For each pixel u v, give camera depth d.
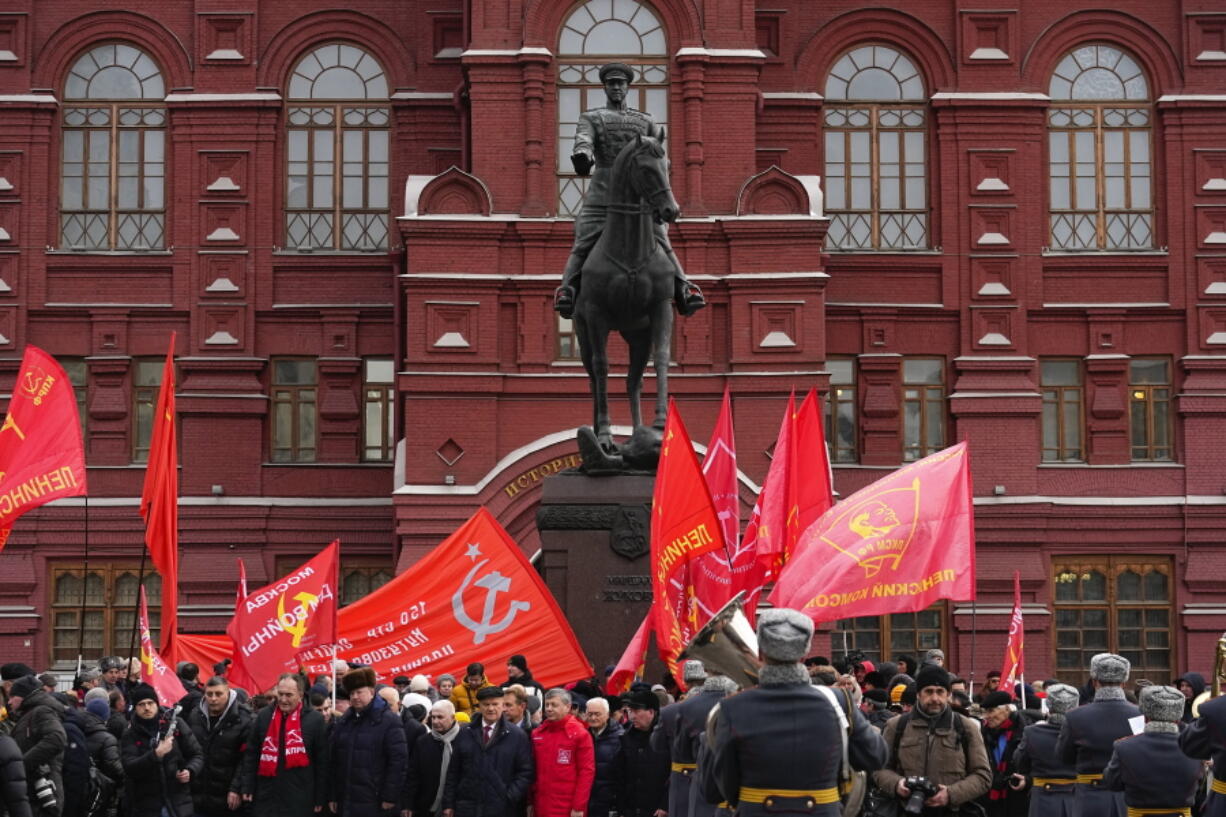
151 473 22.72
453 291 38.50
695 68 39.50
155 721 19.83
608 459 23.69
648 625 20.30
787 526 21.02
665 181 22.97
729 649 12.05
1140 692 15.37
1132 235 42.19
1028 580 40.69
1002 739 21.39
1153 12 42.47
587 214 24.12
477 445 38.22
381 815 18.72
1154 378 41.91
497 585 21.58
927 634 40.84
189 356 41.34
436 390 38.22
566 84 39.62
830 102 42.25
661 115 39.72
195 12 42.06
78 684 25.08
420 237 38.62
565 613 23.44
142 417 41.50
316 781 18.95
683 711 15.04
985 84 42.06
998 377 41.38
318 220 42.09
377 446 41.69
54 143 41.88
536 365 38.59
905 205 42.09
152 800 19.78
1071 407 41.84
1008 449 41.06
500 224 38.69
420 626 21.52
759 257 39.00
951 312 41.72
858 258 41.62
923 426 41.62
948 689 16.48
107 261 41.53
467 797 18.33
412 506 37.84
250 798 18.98
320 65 42.41
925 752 16.34
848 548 17.84
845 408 41.62
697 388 38.50
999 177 41.88
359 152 42.25
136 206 41.91
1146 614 41.19
